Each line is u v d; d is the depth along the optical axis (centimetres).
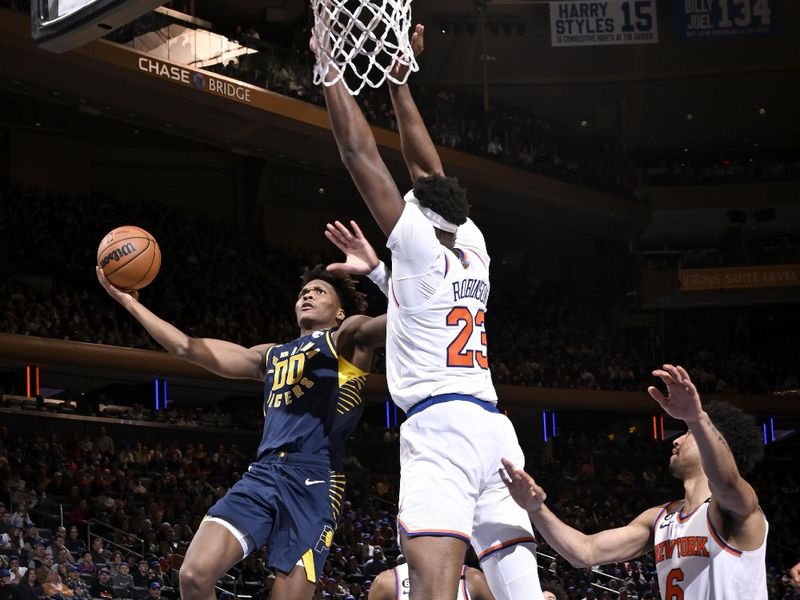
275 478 439
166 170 2975
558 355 3066
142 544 1645
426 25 2983
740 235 3294
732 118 3303
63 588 1313
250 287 2764
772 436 3053
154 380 2325
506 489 365
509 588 361
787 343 3284
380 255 3253
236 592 1570
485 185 2872
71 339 2177
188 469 2080
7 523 1531
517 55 3114
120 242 470
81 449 1944
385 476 2436
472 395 339
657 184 3212
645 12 2825
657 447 2936
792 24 3023
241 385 2464
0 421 1970
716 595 368
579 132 3381
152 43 2183
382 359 2608
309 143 2559
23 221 2447
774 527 2683
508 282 3294
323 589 1571
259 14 2794
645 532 414
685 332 3344
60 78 2138
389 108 2619
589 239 3497
